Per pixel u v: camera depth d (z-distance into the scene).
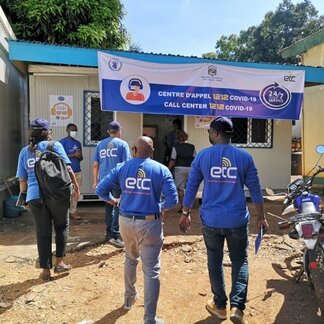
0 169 7.80
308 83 9.86
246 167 3.28
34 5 12.66
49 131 4.40
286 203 4.30
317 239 3.40
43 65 8.20
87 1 13.09
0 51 7.88
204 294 4.02
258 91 8.11
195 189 3.43
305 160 11.38
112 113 8.66
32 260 4.96
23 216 7.59
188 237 5.80
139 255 3.62
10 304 3.74
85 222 7.02
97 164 5.48
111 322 3.45
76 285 4.15
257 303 3.89
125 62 7.37
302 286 4.28
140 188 3.29
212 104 7.86
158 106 7.58
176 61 7.62
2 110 8.04
